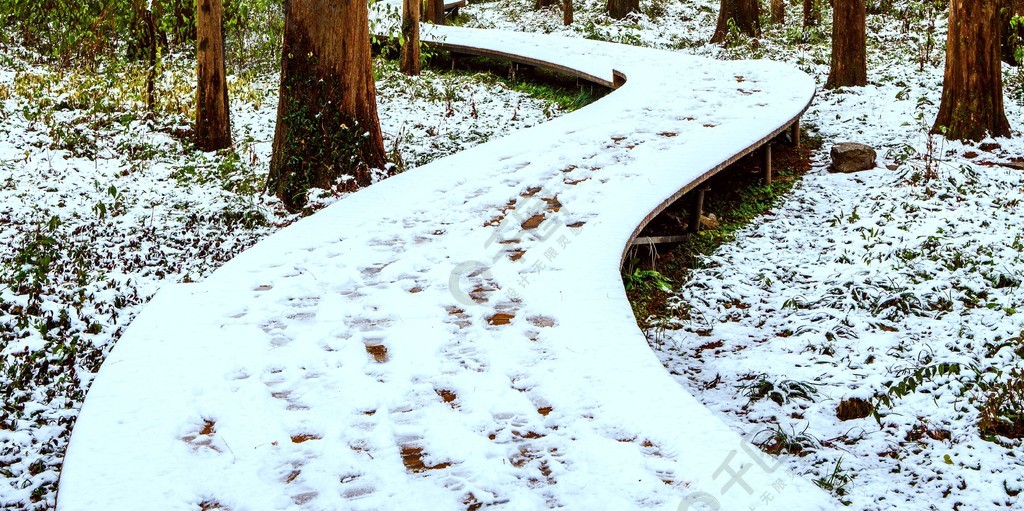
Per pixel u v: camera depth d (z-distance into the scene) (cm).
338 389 466
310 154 970
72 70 1470
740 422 567
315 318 557
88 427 419
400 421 432
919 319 693
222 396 454
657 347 687
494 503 364
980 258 779
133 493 368
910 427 549
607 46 1836
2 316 643
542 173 877
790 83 1354
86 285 707
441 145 1223
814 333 682
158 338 521
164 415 432
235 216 917
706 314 752
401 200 805
